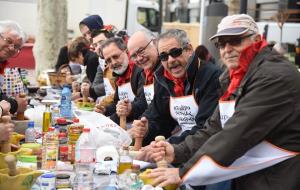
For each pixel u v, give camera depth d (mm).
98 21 7035
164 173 2432
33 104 4730
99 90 5684
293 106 2291
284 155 2352
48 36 11805
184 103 3367
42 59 11891
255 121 2268
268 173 2387
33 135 3291
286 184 2352
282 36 7609
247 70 2445
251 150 2389
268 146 2365
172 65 3289
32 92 5805
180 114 3416
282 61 2361
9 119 2914
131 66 4555
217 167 2309
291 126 2322
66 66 7418
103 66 5672
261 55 2398
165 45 3281
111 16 14180
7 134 2695
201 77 3270
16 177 2336
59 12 11883
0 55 4148
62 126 3189
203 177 2352
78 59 7094
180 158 2734
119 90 4676
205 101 3217
